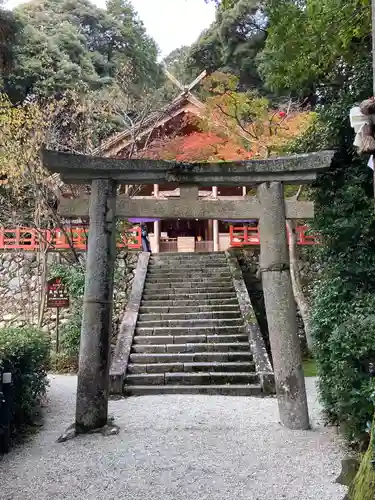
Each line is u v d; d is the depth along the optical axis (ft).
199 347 28.43
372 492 9.41
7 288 40.09
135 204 17.52
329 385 15.49
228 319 31.50
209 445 14.84
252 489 11.41
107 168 16.94
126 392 24.12
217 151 42.45
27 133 36.60
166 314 32.37
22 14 61.82
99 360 16.38
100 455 13.94
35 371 19.08
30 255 40.57
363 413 12.78
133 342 29.30
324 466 12.83
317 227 19.07
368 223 17.29
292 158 17.16
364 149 10.62
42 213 38.06
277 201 17.51
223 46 61.57
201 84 46.09
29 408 17.72
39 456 14.12
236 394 24.02
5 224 43.16
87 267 16.93
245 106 37.06
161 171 17.33
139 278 37.83
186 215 17.60
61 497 11.07
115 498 10.98
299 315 37.19
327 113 19.56
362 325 13.07
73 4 71.72
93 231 16.99
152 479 12.11
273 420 18.07
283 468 12.78
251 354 27.40
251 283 40.83
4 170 36.73
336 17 20.38
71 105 45.11
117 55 70.33
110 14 76.64
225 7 23.56
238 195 52.70
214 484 11.75
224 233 51.52
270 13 23.48
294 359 16.80
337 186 19.08
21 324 39.06
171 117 46.47
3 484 11.92
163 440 15.39
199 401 22.11
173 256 42.45
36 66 53.31
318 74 24.03
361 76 18.48
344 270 17.12
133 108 46.01
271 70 26.11
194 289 36.29
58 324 36.35
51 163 16.43
